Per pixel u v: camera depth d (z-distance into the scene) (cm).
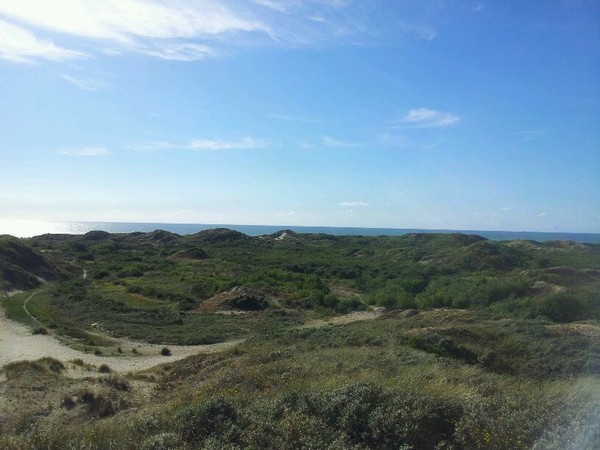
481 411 646
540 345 1499
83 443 578
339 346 1580
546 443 552
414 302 3128
